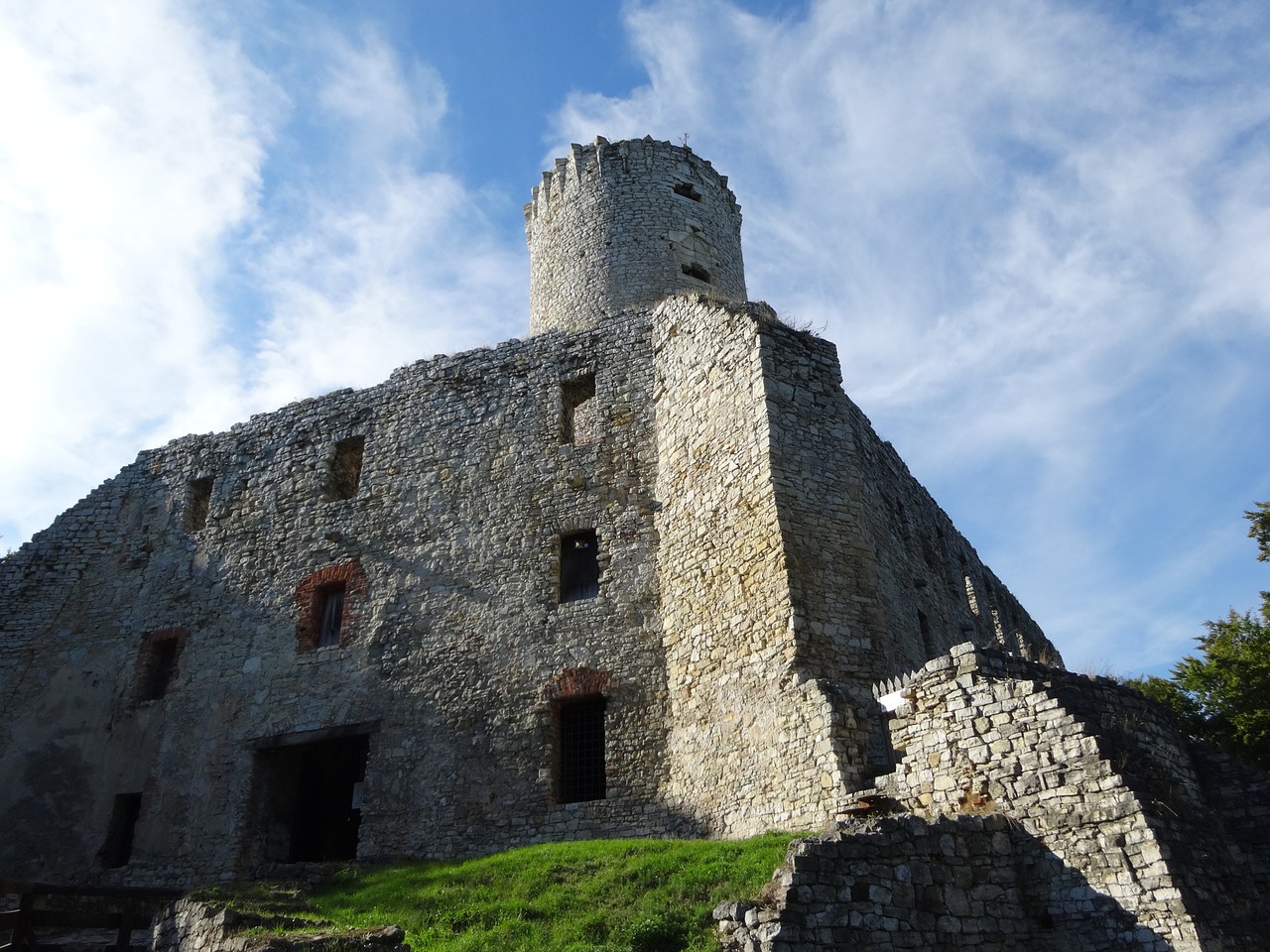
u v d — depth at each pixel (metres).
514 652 20.69
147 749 23.17
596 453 22.16
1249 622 24.31
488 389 24.42
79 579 26.38
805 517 17.20
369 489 24.39
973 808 11.77
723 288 30.25
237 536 25.38
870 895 10.19
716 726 17.00
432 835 19.42
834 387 19.03
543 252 31.08
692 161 31.69
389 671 21.69
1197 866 10.39
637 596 19.95
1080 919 10.48
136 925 15.51
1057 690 12.37
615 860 14.03
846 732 14.31
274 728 22.09
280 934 11.62
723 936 10.22
